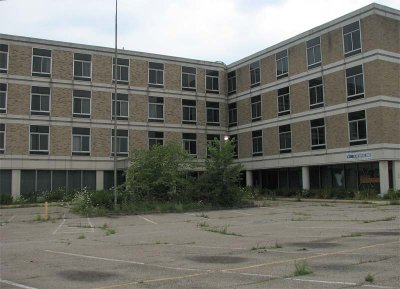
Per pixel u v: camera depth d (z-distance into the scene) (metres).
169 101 48.22
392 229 16.23
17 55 41.31
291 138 42.94
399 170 35.47
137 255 12.22
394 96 35.69
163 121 47.66
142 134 46.38
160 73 48.12
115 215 27.33
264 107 46.47
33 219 25.39
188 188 32.53
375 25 35.66
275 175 46.44
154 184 31.70
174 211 29.23
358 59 36.84
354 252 11.32
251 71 48.50
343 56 38.16
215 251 12.52
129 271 9.90
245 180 49.16
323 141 39.66
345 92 37.84
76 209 29.64
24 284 8.80
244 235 16.44
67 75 43.34
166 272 9.66
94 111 44.34
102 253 12.76
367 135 35.81
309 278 8.49
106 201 29.59
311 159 40.62
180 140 48.41
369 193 35.34
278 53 44.91
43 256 12.41
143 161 32.47
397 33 36.72
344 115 37.81
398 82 36.19
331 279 8.33
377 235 14.64
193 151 49.03
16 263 11.32
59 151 42.38
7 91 40.66
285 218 23.12
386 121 35.00
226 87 51.91
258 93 47.34
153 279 8.96
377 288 7.52
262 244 13.61
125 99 45.97
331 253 11.34
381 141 34.69
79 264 10.97
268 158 45.53
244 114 49.19
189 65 49.81
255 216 25.08
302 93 41.97
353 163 37.94
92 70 44.59
